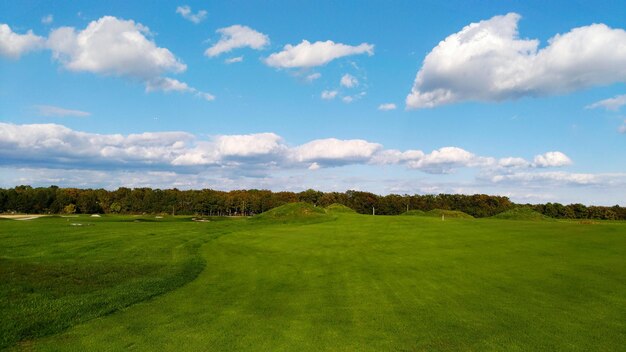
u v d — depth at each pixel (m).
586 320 12.23
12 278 17.11
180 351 9.86
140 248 27.50
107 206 148.62
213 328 11.62
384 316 12.84
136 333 11.16
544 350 9.90
